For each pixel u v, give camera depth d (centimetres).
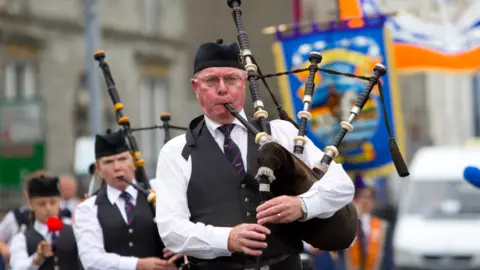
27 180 1527
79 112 5041
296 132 978
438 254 2767
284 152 909
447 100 7006
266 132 948
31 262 1469
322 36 1677
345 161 1683
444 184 2927
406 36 1894
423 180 2952
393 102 1666
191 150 974
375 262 1798
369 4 1833
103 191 1379
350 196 925
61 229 1485
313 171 932
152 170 5466
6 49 4653
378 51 1666
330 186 911
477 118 6931
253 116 1019
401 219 2888
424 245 2780
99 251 1343
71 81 5006
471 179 1072
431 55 1884
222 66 963
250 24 5066
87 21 3253
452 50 1880
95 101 3228
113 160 1350
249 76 970
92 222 1356
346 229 941
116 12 5362
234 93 967
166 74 5681
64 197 2336
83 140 3061
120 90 5350
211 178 964
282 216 891
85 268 1351
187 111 5844
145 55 5522
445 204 2883
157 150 5594
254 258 949
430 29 1886
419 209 2898
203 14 5681
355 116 961
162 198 963
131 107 5406
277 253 947
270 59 4909
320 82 1678
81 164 3017
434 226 2827
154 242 1358
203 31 5722
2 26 4628
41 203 1506
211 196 961
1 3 4631
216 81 966
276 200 894
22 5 4741
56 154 4888
